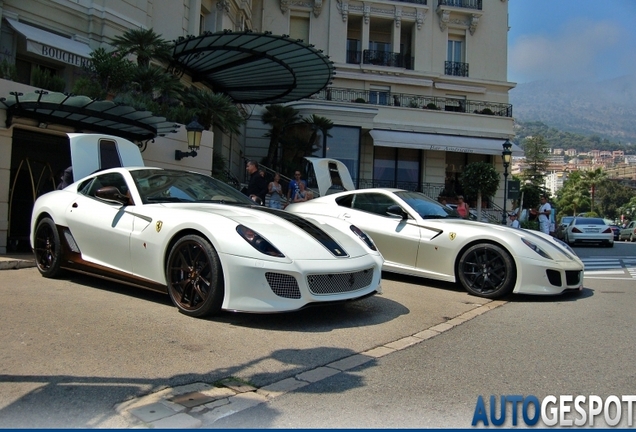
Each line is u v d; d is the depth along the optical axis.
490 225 6.57
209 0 16.64
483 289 6.16
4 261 6.27
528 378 3.31
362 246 4.88
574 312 5.43
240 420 2.55
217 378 3.06
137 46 11.60
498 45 25.75
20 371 3.00
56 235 5.48
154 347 3.52
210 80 15.12
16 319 3.98
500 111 24.91
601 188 84.38
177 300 4.40
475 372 3.39
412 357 3.66
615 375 3.41
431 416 2.69
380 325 4.50
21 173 8.25
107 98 9.67
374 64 24.55
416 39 25.00
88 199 5.38
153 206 4.78
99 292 5.11
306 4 24.05
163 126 8.81
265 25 23.73
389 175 23.28
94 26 12.09
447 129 23.11
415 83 24.55
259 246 4.09
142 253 4.68
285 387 3.00
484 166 19.89
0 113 7.32
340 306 5.16
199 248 4.27
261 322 4.31
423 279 7.26
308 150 19.77
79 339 3.59
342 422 2.58
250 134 21.42
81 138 6.46
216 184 5.72
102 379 2.94
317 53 12.27
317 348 3.73
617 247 21.45
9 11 10.66
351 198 7.53
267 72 14.12
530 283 5.93
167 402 2.69
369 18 24.59
